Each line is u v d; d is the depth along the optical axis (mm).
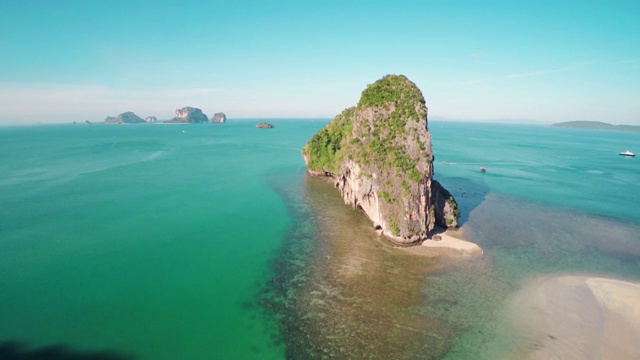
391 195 49375
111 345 30078
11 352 29047
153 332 31688
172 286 38906
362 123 60312
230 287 38750
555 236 54062
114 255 45875
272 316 33781
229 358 28750
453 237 52000
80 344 30125
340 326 32281
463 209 66000
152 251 47156
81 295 36969
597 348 29922
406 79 62406
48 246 48062
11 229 53406
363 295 37094
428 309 34781
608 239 53594
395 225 48031
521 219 61344
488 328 32156
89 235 51875
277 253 46781
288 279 40250
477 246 48531
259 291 37938
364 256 45625
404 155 51062
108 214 60719
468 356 28859
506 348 29797
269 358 28672
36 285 38625
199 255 46188
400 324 32469
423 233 48938
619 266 44906
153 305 35469
